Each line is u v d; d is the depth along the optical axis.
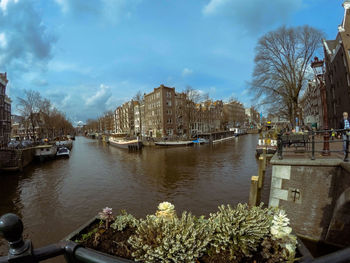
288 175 6.33
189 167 18.75
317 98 36.91
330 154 7.34
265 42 22.67
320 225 5.74
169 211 2.71
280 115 33.72
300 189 6.12
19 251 1.12
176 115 53.28
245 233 2.14
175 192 11.81
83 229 2.90
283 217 2.15
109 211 2.94
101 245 2.50
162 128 49.31
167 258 1.91
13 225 1.06
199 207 9.57
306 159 6.24
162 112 49.34
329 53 26.19
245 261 2.03
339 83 23.05
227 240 2.04
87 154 33.34
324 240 5.65
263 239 2.19
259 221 2.26
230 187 12.26
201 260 2.05
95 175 17.39
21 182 15.95
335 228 5.28
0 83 31.53
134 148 36.34
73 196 12.07
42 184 15.20
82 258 1.38
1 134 31.44
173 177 15.34
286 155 7.82
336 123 25.09
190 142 40.19
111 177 16.41
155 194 11.66
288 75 23.00
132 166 20.81
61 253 1.42
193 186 12.77
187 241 1.96
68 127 83.50
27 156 23.05
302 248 2.04
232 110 92.19
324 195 5.76
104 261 1.32
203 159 22.91
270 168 16.12
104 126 99.00
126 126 74.94
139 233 2.27
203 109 67.50
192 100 45.84
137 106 64.81
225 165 18.92
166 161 22.78
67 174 18.33
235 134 65.94
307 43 21.31
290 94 22.50
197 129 62.19
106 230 2.84
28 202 11.42
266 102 24.23
